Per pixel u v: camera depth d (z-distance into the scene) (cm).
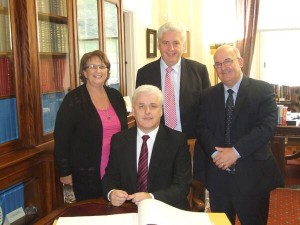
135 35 439
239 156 187
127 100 356
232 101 197
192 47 540
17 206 208
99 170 213
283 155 360
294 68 559
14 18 211
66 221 127
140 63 461
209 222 124
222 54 189
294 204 330
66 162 211
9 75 212
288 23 548
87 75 213
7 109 210
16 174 200
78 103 209
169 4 527
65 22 262
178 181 165
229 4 537
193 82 231
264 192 198
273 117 191
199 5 537
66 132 206
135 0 436
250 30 538
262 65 570
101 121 212
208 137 199
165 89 229
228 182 200
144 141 170
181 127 229
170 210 130
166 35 220
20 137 219
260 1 548
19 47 216
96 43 304
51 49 247
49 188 227
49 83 245
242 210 196
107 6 321
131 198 146
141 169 168
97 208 146
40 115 229
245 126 194
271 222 295
